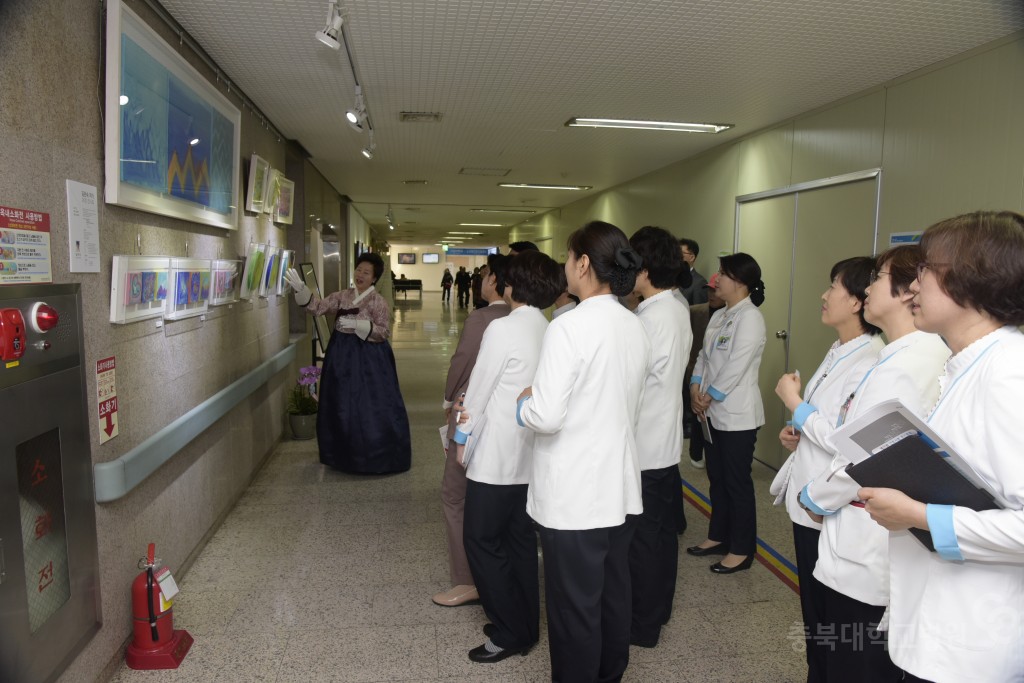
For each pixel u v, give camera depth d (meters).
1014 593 1.09
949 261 1.12
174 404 2.81
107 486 2.09
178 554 2.94
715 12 2.74
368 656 2.40
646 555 2.44
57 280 1.87
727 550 3.35
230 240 3.71
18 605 1.64
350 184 8.76
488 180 8.19
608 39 3.09
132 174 2.29
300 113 4.65
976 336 1.14
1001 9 2.67
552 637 1.91
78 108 1.99
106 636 2.19
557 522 1.81
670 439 2.45
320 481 4.42
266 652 2.42
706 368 3.25
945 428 1.16
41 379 1.75
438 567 3.16
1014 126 2.95
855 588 1.57
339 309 4.49
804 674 2.33
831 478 1.58
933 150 3.40
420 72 3.64
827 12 2.72
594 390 1.80
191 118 2.93
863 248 3.95
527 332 2.32
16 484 1.63
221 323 3.54
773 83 3.80
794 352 4.70
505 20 2.86
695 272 5.29
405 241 25.05
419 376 8.38
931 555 1.17
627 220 8.12
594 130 5.16
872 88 3.85
